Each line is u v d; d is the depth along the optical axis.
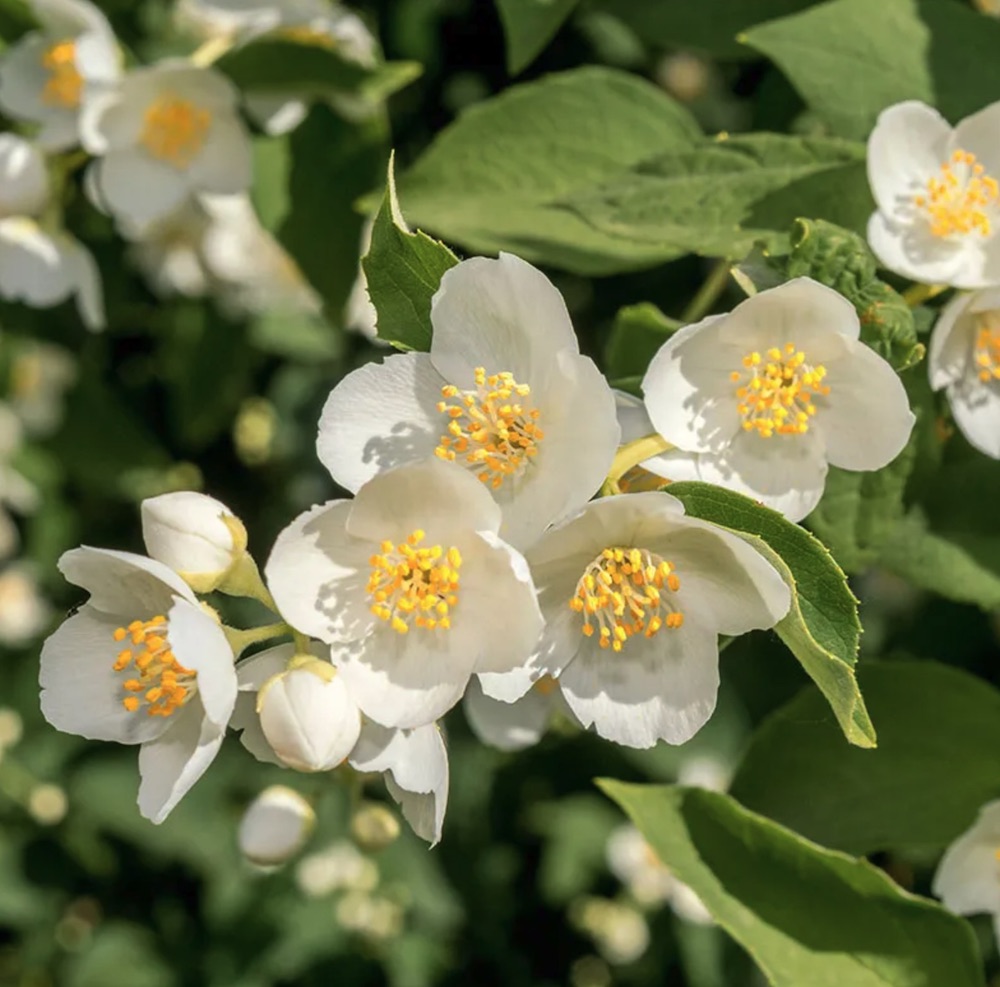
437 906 0.68
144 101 0.40
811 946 0.32
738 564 0.28
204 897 0.68
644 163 0.34
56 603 0.68
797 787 0.35
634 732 0.29
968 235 0.32
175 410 0.60
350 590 0.28
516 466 0.28
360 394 0.29
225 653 0.28
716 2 0.39
